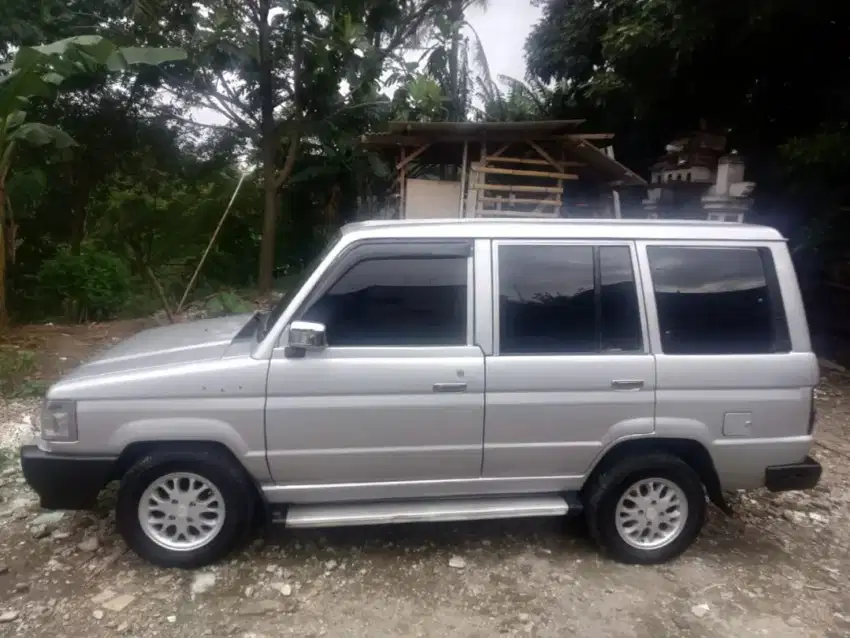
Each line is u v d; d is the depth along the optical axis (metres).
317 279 3.65
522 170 9.54
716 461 3.88
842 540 4.34
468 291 3.71
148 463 3.56
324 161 15.21
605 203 11.06
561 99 15.12
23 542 3.99
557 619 3.43
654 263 3.84
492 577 3.78
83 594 3.50
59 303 10.55
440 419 3.66
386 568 3.83
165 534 3.71
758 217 10.98
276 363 3.55
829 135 8.75
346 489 3.72
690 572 3.89
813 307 11.22
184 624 3.29
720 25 9.44
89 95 12.96
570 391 3.72
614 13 12.06
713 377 3.80
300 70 12.97
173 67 12.38
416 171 13.43
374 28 13.02
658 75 10.88
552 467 3.82
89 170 13.43
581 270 3.79
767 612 3.55
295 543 4.04
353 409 3.59
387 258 3.69
